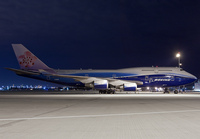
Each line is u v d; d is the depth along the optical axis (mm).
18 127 9727
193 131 8750
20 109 17906
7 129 9250
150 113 14969
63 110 16984
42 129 9258
